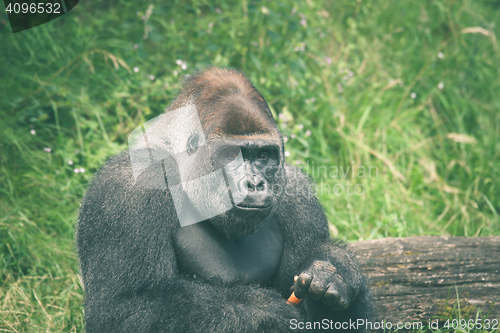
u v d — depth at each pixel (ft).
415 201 35.99
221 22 41.32
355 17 47.09
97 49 39.19
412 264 24.09
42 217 30.27
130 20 38.50
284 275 18.78
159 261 16.61
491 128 43.73
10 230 28.32
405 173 38.17
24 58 38.68
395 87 44.47
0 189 30.96
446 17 49.96
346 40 45.62
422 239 25.16
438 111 44.27
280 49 40.16
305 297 18.60
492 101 46.34
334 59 43.78
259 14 39.93
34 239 28.35
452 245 24.80
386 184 36.50
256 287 17.13
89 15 42.91
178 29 40.68
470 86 47.14
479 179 38.86
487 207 36.76
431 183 38.29
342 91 41.29
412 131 41.22
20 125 35.65
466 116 43.88
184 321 15.56
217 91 16.98
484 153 41.16
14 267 26.99
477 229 32.94
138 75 36.96
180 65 36.81
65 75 38.29
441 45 46.85
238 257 17.89
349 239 31.19
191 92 17.46
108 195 17.31
